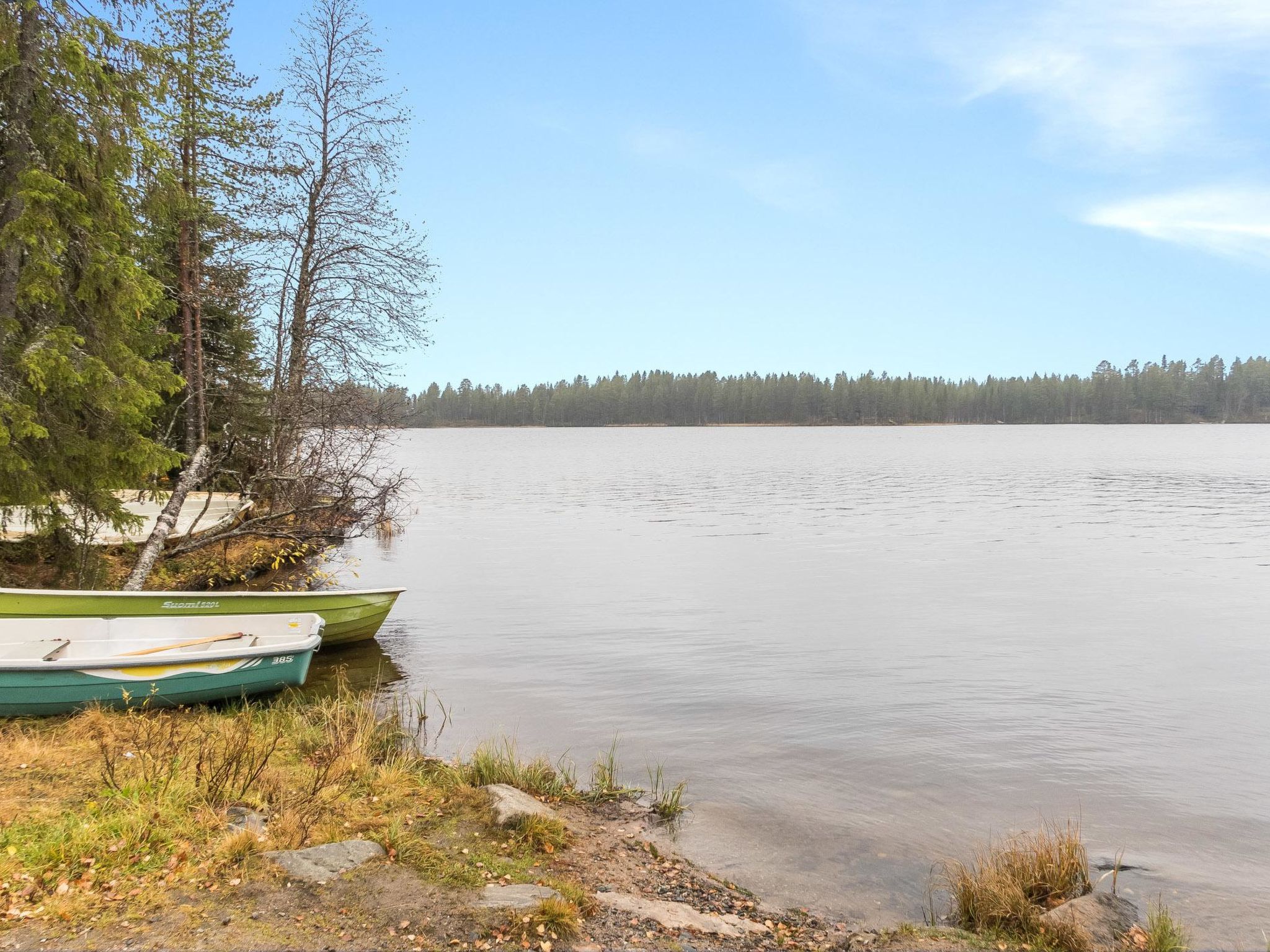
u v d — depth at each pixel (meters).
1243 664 11.80
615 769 7.57
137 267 10.18
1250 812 6.89
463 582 18.52
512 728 8.71
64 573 11.38
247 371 17.38
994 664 11.72
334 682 10.27
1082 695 10.23
